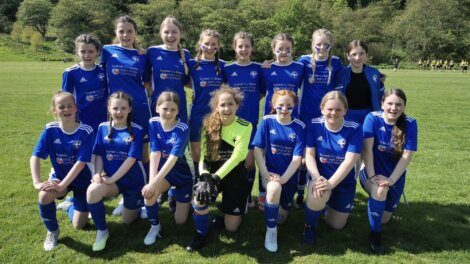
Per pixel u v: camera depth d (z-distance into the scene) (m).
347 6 91.81
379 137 4.51
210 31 5.30
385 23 80.75
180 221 4.63
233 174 4.32
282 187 4.46
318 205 4.09
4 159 6.84
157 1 77.19
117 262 3.75
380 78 5.27
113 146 4.34
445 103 15.67
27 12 83.69
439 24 71.44
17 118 10.68
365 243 4.24
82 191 4.32
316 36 5.20
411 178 6.36
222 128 4.44
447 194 5.67
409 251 4.06
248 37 5.29
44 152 4.23
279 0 77.44
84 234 4.30
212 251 4.02
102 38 73.81
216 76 5.39
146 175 4.58
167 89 5.30
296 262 3.83
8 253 3.82
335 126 4.31
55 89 18.00
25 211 4.74
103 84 5.18
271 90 5.39
